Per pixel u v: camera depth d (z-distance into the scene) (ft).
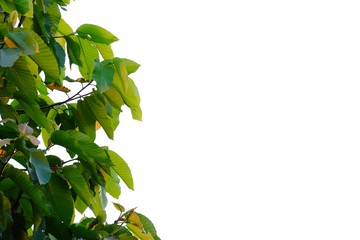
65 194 11.43
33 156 10.32
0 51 9.71
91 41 13.17
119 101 12.53
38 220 11.27
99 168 12.69
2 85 11.42
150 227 12.77
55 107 13.02
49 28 12.79
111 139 12.63
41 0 13.01
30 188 10.71
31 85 11.09
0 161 10.89
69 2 14.14
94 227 12.42
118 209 12.50
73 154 12.23
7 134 10.42
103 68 11.95
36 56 10.97
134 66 12.66
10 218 10.85
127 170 12.48
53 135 11.18
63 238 11.69
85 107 12.64
